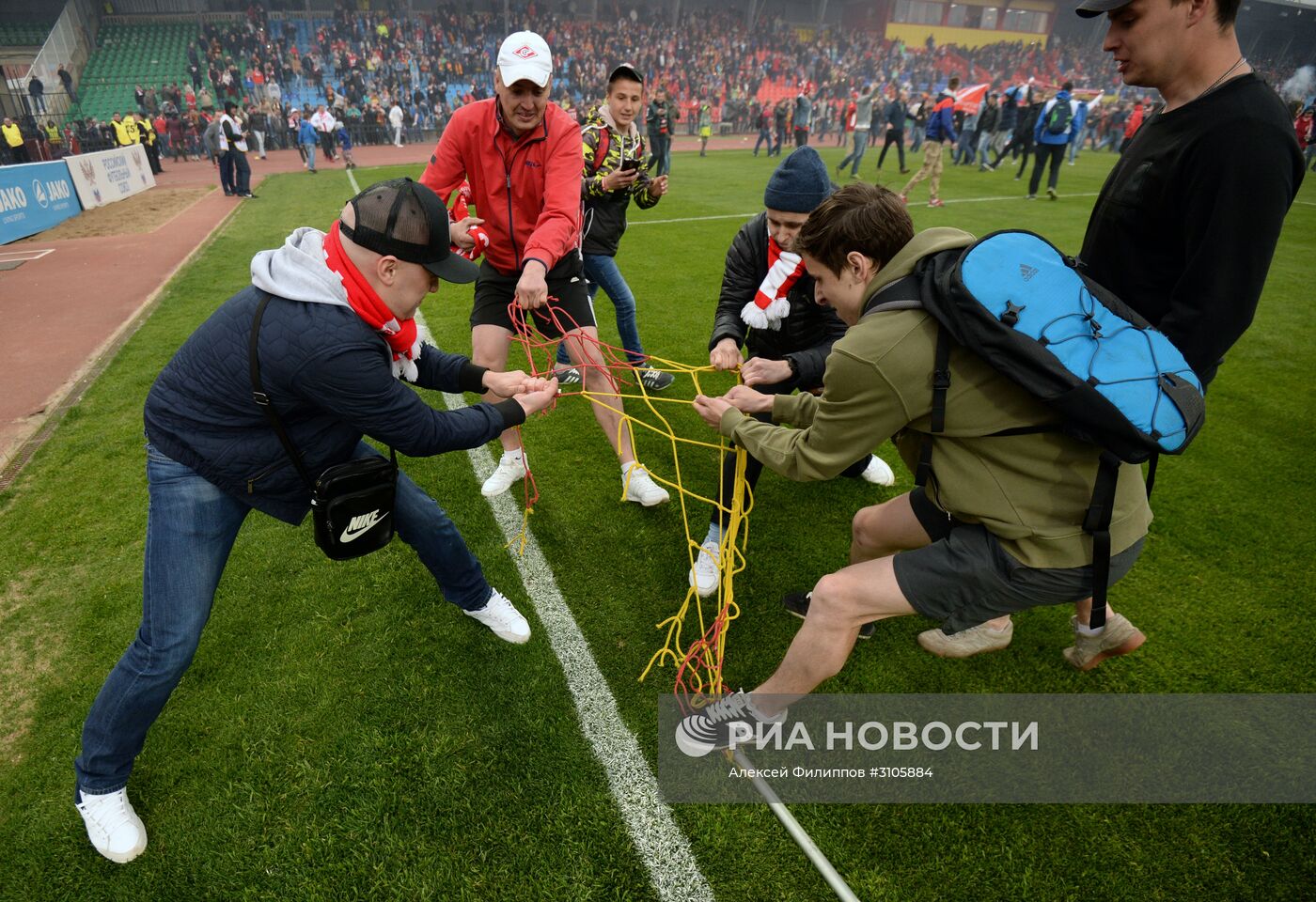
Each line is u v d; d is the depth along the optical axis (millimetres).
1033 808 1828
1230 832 1769
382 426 1553
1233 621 2461
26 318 5633
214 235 8867
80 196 10977
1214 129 1524
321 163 18219
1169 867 1690
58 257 7836
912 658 2299
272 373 1454
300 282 1438
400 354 1700
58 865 1696
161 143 20625
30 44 24609
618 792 1857
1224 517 3059
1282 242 8391
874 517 2031
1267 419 3975
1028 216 9727
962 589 1565
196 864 1689
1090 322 1344
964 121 16203
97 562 2762
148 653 1615
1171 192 1642
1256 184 1486
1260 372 4621
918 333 1404
